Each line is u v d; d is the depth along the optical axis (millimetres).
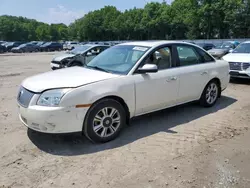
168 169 3266
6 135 4359
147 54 4555
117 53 4914
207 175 3125
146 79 4410
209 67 5641
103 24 87188
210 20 55875
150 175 3139
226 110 5672
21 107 3869
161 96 4688
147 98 4469
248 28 52062
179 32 66938
